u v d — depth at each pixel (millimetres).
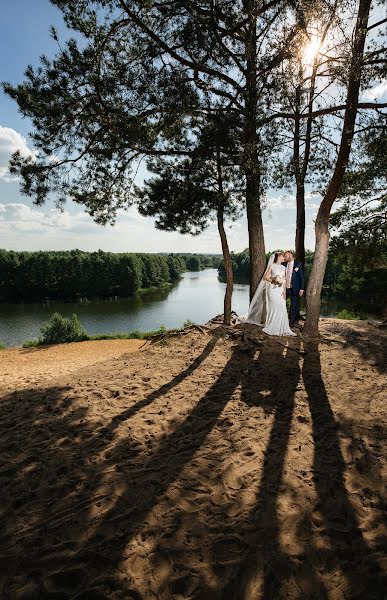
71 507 3447
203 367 7613
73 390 6742
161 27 8414
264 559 2730
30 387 7520
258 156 8961
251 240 10672
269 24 7891
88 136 9008
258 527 3053
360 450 4172
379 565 2625
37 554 2877
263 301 9914
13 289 82188
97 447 4574
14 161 8836
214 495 3502
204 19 7566
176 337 10469
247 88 8156
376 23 7363
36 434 5020
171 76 8172
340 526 3039
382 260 19391
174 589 2521
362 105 7488
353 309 24094
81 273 82625
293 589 2488
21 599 2490
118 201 10477
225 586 2529
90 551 2871
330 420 4934
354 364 7160
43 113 7824
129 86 8000
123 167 10078
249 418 5137
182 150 10211
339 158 7969
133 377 7305
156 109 8312
